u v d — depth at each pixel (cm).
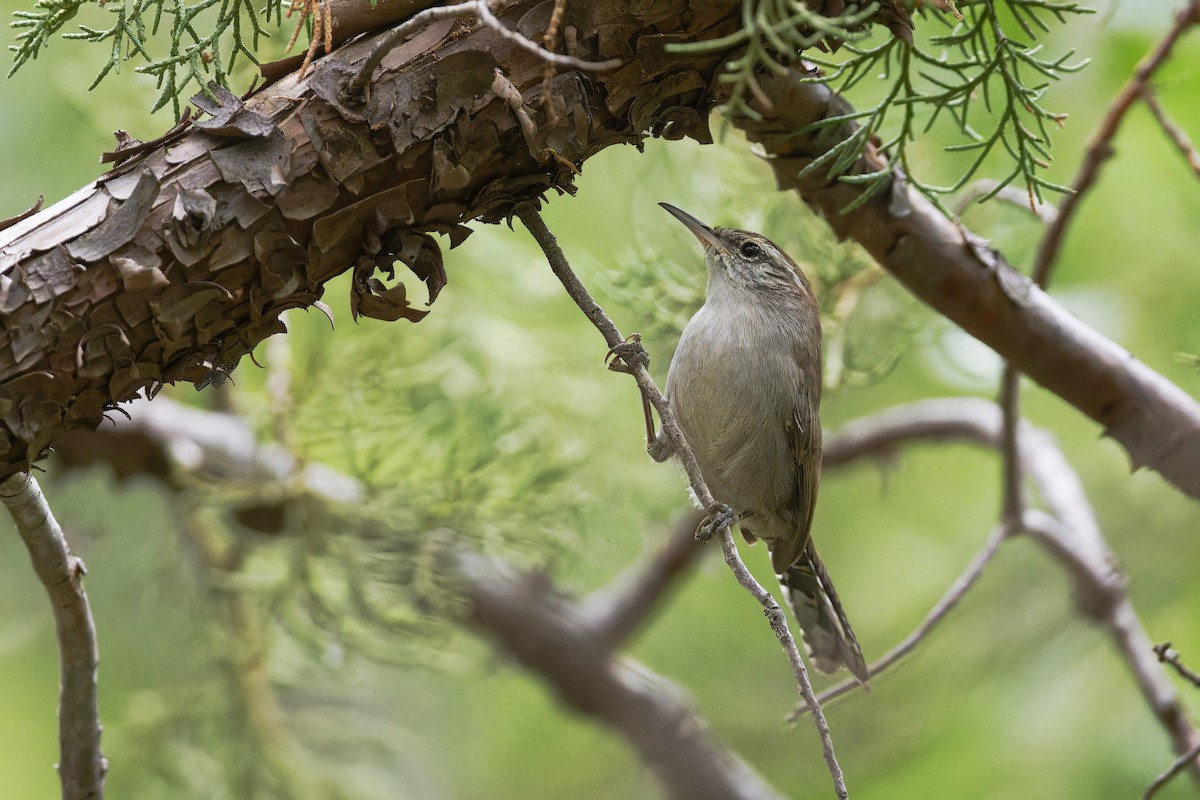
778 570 998
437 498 1045
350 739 1168
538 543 1059
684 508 1257
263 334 542
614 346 616
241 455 1101
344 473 1081
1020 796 1291
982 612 1371
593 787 1528
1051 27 1007
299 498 1043
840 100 690
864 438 1220
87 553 1132
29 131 1166
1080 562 1030
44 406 494
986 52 579
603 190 1201
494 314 1162
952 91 577
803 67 651
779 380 919
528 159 549
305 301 538
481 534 1051
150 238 496
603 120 565
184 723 1116
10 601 1219
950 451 1488
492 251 1170
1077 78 1091
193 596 1131
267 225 510
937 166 1094
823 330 1068
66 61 1065
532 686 1493
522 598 1257
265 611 1088
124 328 499
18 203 1166
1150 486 1323
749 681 1459
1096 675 1313
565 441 1127
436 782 1429
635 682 1306
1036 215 652
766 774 1411
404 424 1066
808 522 956
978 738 1327
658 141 1115
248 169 505
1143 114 1089
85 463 1053
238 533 1058
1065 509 1101
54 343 489
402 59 520
